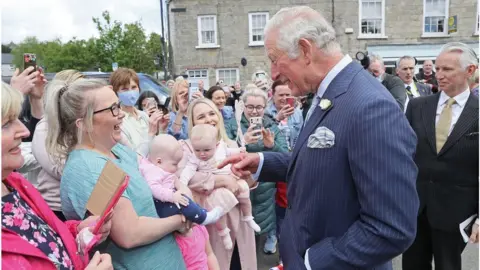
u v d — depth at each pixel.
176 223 1.79
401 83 4.48
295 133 4.32
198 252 2.07
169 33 16.41
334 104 1.43
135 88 3.07
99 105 1.66
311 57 1.48
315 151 1.43
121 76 3.02
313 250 1.42
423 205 2.60
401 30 15.31
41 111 2.78
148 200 1.75
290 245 1.56
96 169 1.60
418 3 15.12
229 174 2.54
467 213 2.46
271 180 2.05
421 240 2.72
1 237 1.17
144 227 1.65
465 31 15.05
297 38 1.46
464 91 2.49
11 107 1.23
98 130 1.68
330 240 1.41
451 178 2.48
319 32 1.47
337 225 1.42
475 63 2.43
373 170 1.29
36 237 1.31
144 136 2.99
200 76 16.25
